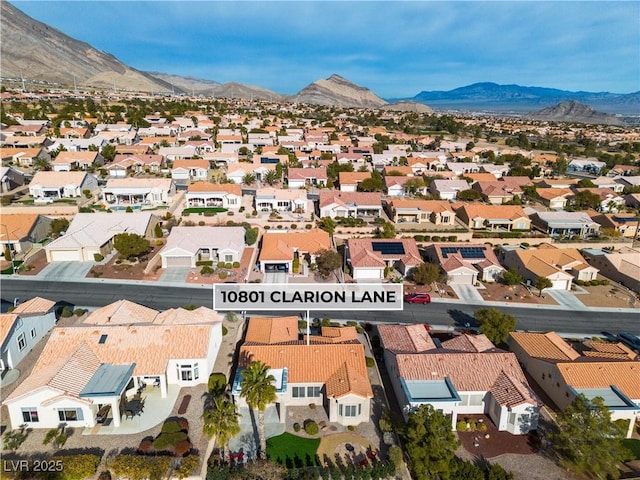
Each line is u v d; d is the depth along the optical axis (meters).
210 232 79.75
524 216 101.75
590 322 64.31
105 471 33.91
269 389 34.88
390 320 61.59
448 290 71.94
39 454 35.47
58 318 57.47
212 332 46.97
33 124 175.75
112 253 79.12
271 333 49.50
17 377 44.84
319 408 43.09
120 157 133.25
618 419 40.62
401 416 41.88
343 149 172.75
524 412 39.91
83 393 38.12
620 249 95.75
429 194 127.31
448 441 35.62
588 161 180.88
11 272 69.75
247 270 74.50
